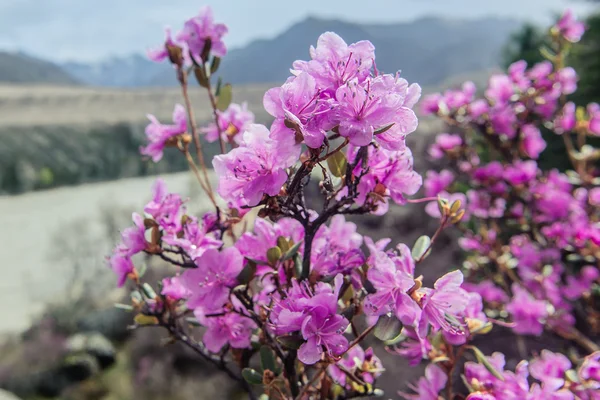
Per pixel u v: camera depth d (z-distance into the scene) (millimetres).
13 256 15164
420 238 1407
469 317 1497
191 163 1675
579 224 3145
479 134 3551
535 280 3230
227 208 1455
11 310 10844
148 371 7500
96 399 7973
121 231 1371
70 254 11391
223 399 6984
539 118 3408
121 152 35219
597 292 3111
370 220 6945
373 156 1311
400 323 1118
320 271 1283
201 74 1680
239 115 1807
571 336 2979
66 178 31625
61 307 9914
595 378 1614
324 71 1153
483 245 3477
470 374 1471
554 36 3484
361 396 1378
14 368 8398
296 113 1090
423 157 5605
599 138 6879
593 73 7746
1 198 26891
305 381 1409
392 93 1086
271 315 1162
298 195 1214
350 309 1184
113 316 9758
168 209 1386
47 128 35406
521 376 1425
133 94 54281
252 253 1324
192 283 1264
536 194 3312
